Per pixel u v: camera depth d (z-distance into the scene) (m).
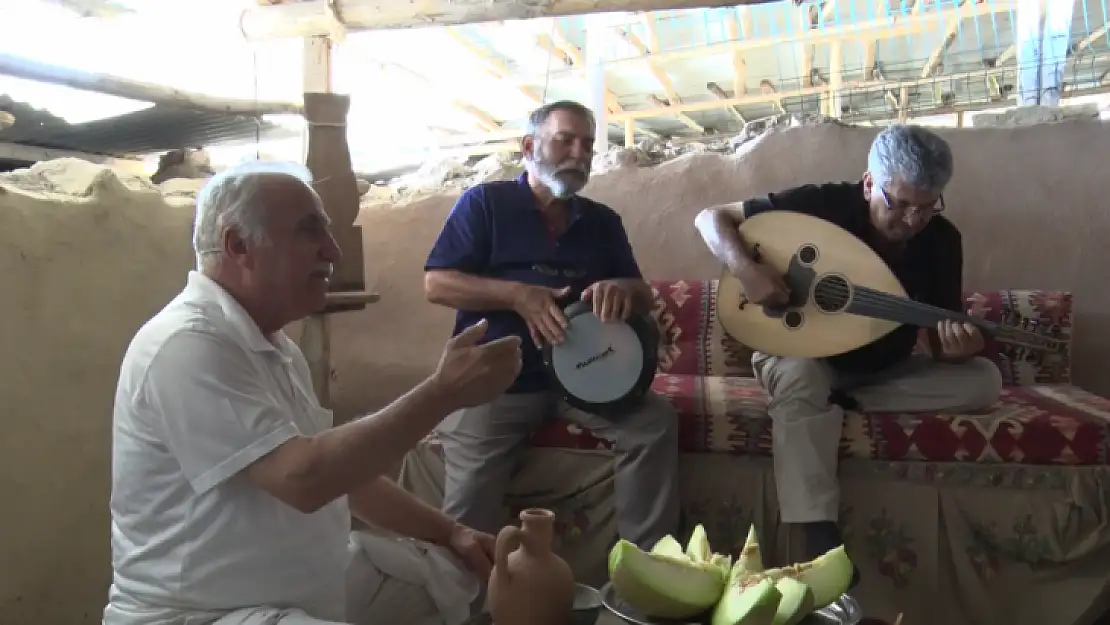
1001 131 3.28
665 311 3.21
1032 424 2.29
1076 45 5.10
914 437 2.34
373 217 3.88
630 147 3.74
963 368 2.43
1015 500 2.30
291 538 1.49
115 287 2.58
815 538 2.22
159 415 1.42
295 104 4.84
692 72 6.89
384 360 3.89
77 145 6.12
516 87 7.38
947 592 2.35
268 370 1.54
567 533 2.49
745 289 2.45
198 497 1.43
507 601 1.38
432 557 1.83
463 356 1.45
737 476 2.45
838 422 2.33
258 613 1.43
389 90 7.24
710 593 1.33
